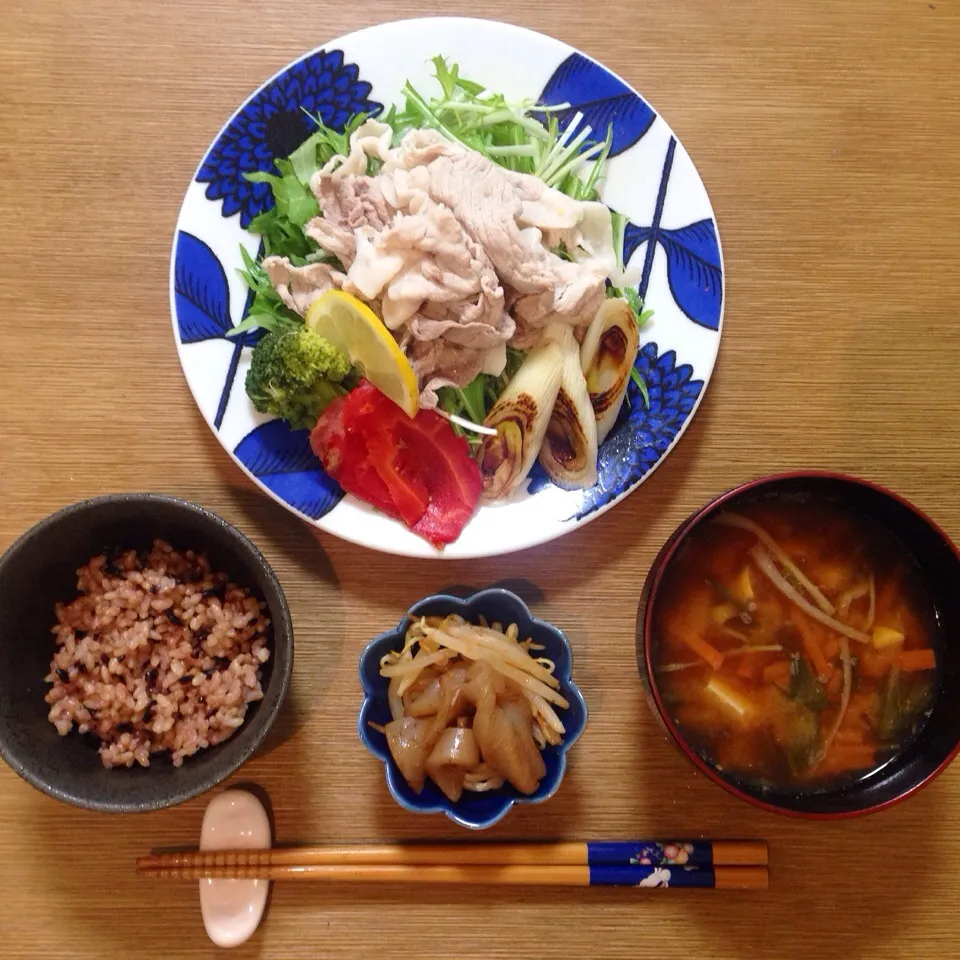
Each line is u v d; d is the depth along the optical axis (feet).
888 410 1.34
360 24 1.31
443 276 1.22
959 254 1.35
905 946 1.29
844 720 1.20
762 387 1.34
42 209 1.30
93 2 1.31
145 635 1.21
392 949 1.28
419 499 1.25
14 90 1.30
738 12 1.34
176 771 1.20
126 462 1.31
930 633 1.21
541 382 1.26
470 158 1.23
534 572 1.30
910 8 1.35
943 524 1.34
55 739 1.19
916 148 1.35
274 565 1.30
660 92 1.34
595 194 1.30
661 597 1.20
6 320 1.30
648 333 1.29
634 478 1.26
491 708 1.18
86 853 1.28
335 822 1.28
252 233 1.27
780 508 1.21
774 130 1.34
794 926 1.29
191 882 1.28
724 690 1.21
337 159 1.26
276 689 1.15
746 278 1.34
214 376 1.25
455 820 1.15
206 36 1.31
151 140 1.31
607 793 1.29
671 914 1.29
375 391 1.25
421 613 1.22
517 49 1.27
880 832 1.30
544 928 1.29
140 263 1.31
